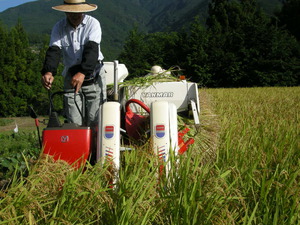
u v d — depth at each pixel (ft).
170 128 11.94
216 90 78.79
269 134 18.72
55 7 14.56
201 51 151.53
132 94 19.30
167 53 165.68
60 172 10.33
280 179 12.16
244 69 150.20
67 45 15.33
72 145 11.62
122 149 12.31
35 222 8.55
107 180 10.87
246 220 9.86
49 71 14.61
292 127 21.07
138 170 10.78
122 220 8.89
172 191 10.41
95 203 9.71
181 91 19.39
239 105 39.09
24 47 124.57
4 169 21.18
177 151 11.94
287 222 9.88
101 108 11.43
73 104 15.25
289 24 188.85
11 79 112.68
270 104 43.09
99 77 15.80
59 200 9.60
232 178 12.20
